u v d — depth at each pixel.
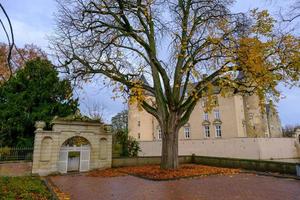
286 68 14.37
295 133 35.72
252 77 14.43
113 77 16.69
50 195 9.32
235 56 14.52
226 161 20.25
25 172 16.86
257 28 15.01
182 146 35.25
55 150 18.20
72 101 23.14
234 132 43.75
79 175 17.23
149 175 15.17
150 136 54.12
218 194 9.93
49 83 22.30
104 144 20.77
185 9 17.70
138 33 18.75
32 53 28.03
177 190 10.92
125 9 16.16
